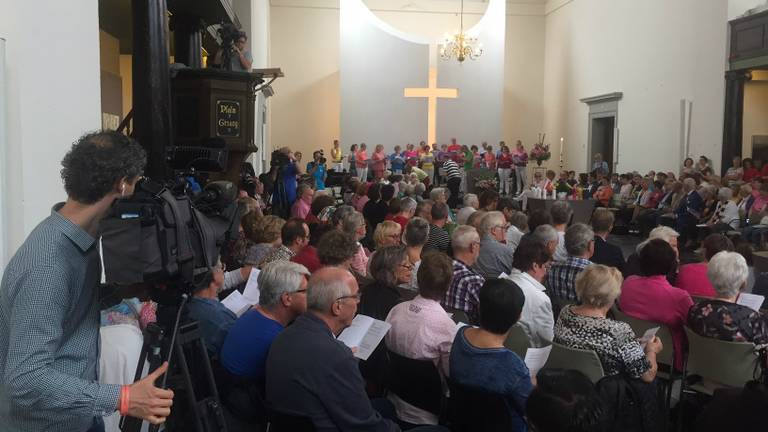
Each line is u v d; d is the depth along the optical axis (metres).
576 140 19.47
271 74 7.70
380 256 3.35
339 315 2.26
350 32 19.97
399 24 21.11
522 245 3.44
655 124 15.23
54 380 1.46
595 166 16.56
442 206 5.39
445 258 2.85
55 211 1.60
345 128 20.09
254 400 2.44
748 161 12.15
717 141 13.05
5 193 2.59
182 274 1.66
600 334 2.78
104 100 9.44
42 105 2.90
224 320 2.65
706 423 2.08
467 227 3.89
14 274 1.51
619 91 16.89
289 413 2.14
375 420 2.16
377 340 2.66
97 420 1.75
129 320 2.58
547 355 2.72
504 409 2.37
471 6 21.23
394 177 12.37
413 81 20.17
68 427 1.50
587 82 18.73
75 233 1.56
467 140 20.33
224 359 2.46
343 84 20.05
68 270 1.53
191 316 2.59
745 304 3.60
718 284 3.26
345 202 9.93
